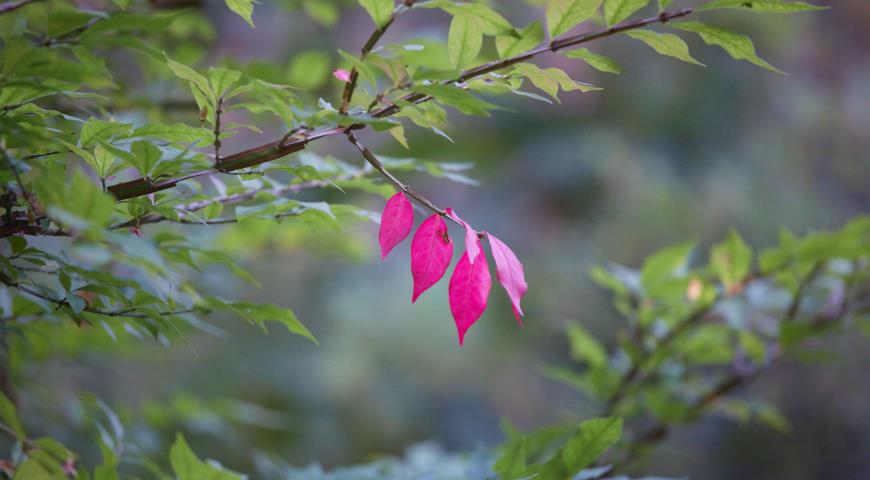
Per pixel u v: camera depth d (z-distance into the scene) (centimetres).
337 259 171
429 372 393
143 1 130
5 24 97
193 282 135
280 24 263
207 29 143
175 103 135
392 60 97
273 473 129
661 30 358
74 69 94
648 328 142
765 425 348
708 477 337
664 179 401
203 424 164
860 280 139
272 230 153
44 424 137
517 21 325
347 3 169
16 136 96
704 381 148
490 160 397
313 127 100
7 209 99
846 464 345
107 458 113
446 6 97
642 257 401
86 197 92
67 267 100
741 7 99
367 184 117
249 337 347
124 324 110
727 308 135
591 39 100
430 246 100
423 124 101
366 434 361
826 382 352
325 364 360
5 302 113
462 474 135
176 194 112
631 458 139
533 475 107
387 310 394
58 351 135
